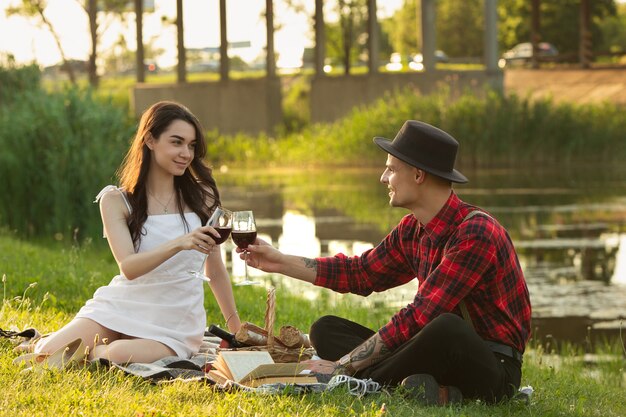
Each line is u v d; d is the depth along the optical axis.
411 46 65.56
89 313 5.68
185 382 5.16
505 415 5.10
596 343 9.68
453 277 5.19
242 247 5.59
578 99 39.94
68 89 15.98
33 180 15.12
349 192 22.81
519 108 29.28
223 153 32.84
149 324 5.67
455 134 28.39
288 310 9.02
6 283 8.62
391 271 5.76
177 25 38.12
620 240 15.57
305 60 47.84
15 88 21.31
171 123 5.64
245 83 35.81
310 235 16.36
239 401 4.80
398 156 5.27
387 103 33.50
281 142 33.56
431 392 5.14
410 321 5.23
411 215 5.68
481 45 62.62
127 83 46.22
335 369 5.33
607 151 28.92
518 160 28.47
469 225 5.22
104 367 5.34
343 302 10.21
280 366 5.21
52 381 5.09
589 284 12.48
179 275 5.74
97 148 15.13
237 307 8.86
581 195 21.30
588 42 44.56
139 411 4.59
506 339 5.34
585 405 5.99
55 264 10.12
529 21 61.50
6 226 14.50
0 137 15.20
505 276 5.27
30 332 6.07
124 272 5.50
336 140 30.92
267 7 35.59
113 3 45.94
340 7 42.69
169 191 5.78
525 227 17.00
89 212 14.98
